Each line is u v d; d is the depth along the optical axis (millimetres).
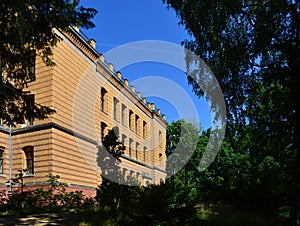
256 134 17188
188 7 16438
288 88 13617
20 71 13727
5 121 13578
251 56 16031
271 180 13883
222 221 11680
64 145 25094
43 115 13906
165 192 8438
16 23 10438
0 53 12477
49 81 24469
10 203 17625
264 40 15469
